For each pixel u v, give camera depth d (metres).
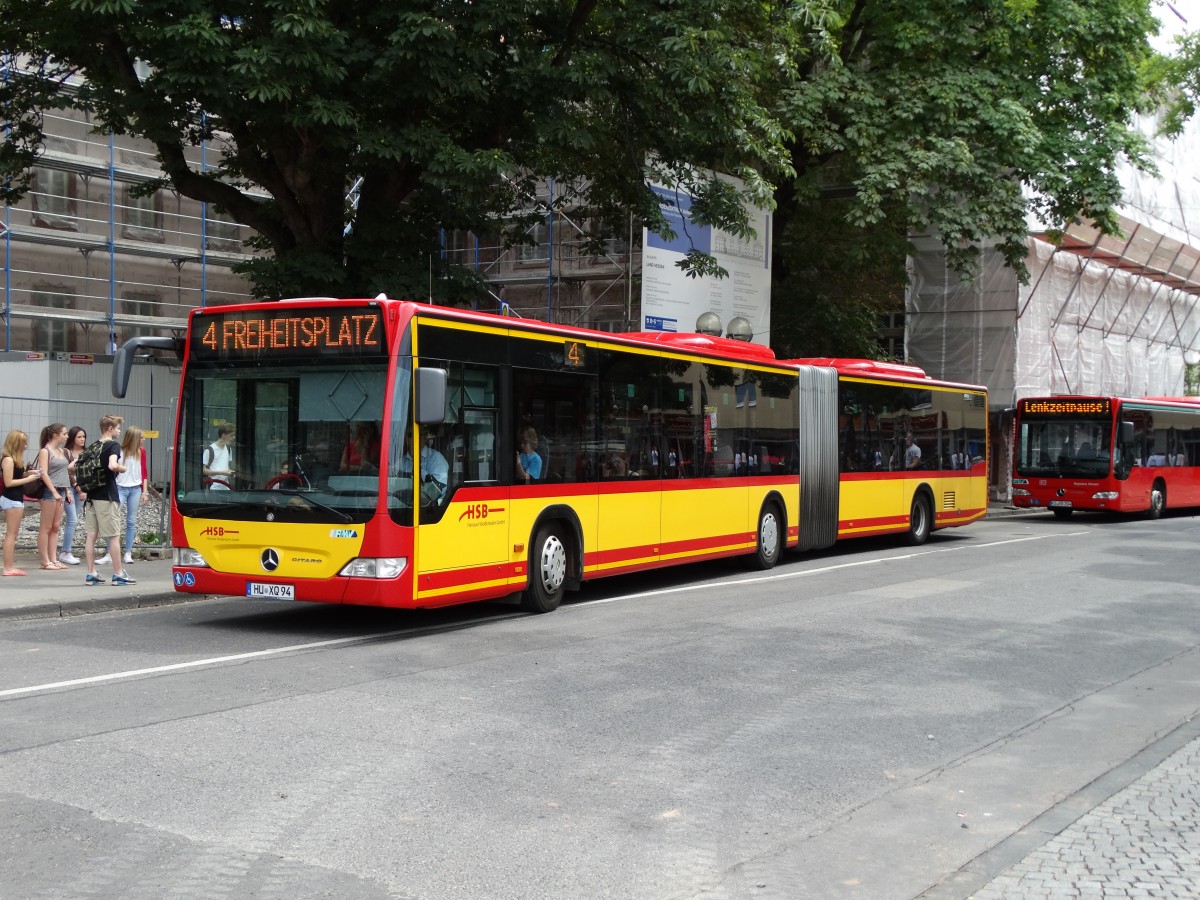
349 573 10.35
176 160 17.34
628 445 14.04
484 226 18.22
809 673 9.21
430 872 4.84
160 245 36.72
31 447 17.19
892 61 26.64
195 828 5.30
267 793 5.85
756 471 17.11
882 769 6.64
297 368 10.77
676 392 15.12
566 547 13.00
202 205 38.09
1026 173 26.44
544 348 12.50
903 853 5.24
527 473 12.16
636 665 9.40
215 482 11.01
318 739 6.91
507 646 10.27
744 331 25.23
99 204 35.75
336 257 17.44
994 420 36.00
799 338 31.23
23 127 18.78
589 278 33.31
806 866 5.05
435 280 17.78
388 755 6.60
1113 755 7.07
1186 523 28.88
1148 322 44.69
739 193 20.08
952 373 36.66
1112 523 28.98
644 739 7.10
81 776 6.07
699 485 15.55
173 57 14.44
